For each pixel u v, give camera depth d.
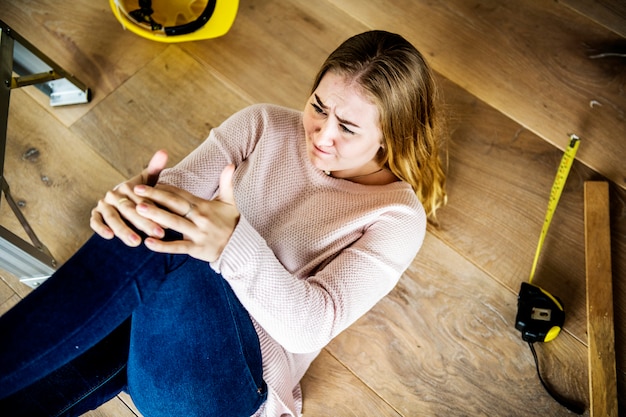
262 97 1.74
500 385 1.44
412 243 1.08
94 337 0.77
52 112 1.67
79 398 0.97
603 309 1.47
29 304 0.72
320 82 1.03
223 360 0.95
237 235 0.82
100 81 1.73
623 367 1.45
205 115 1.70
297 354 1.20
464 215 1.61
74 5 1.83
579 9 1.92
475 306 1.52
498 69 1.81
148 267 0.77
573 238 1.60
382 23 1.87
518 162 1.69
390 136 1.04
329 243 1.08
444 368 1.45
